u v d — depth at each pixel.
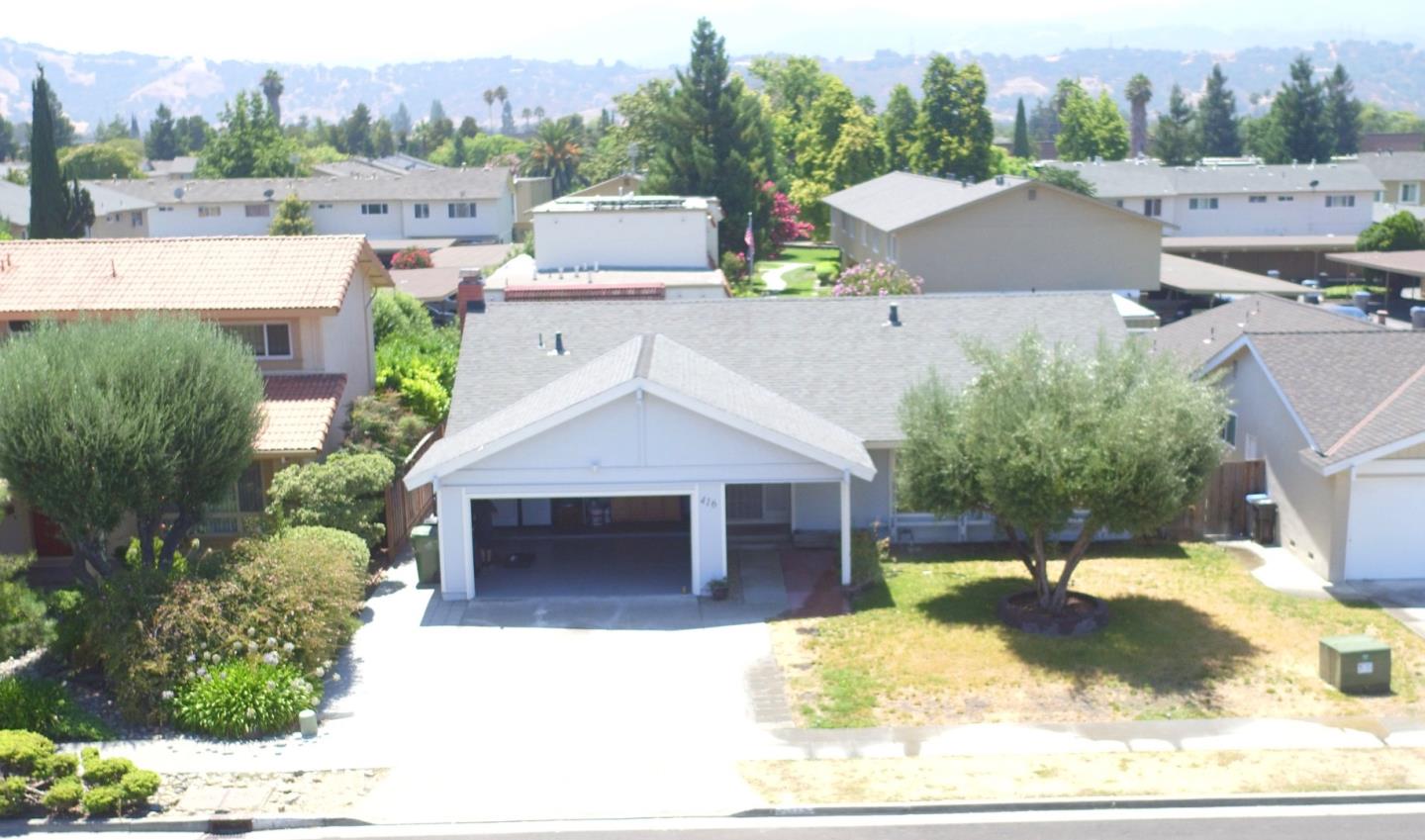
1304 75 114.75
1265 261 75.88
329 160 154.88
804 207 91.50
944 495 23.66
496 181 91.19
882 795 16.94
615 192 82.69
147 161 147.75
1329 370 26.88
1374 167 96.38
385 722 19.70
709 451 24.89
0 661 20.62
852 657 21.88
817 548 28.09
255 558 21.95
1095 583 25.38
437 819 16.66
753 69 134.62
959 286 55.66
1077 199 54.75
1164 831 15.96
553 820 16.59
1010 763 17.86
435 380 35.03
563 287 42.97
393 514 28.66
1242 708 19.50
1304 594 24.39
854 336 30.91
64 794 16.80
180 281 30.28
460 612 24.64
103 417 20.84
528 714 19.88
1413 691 20.00
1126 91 176.88
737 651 22.33
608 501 30.58
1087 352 29.44
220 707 19.28
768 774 17.69
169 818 16.70
